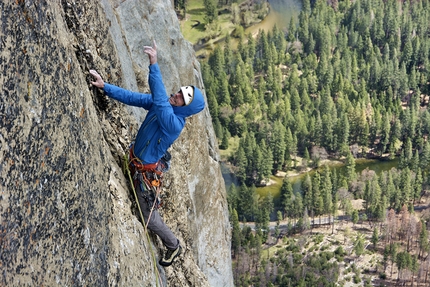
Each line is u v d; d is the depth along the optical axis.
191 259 9.09
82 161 4.66
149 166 6.42
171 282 7.93
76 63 4.99
